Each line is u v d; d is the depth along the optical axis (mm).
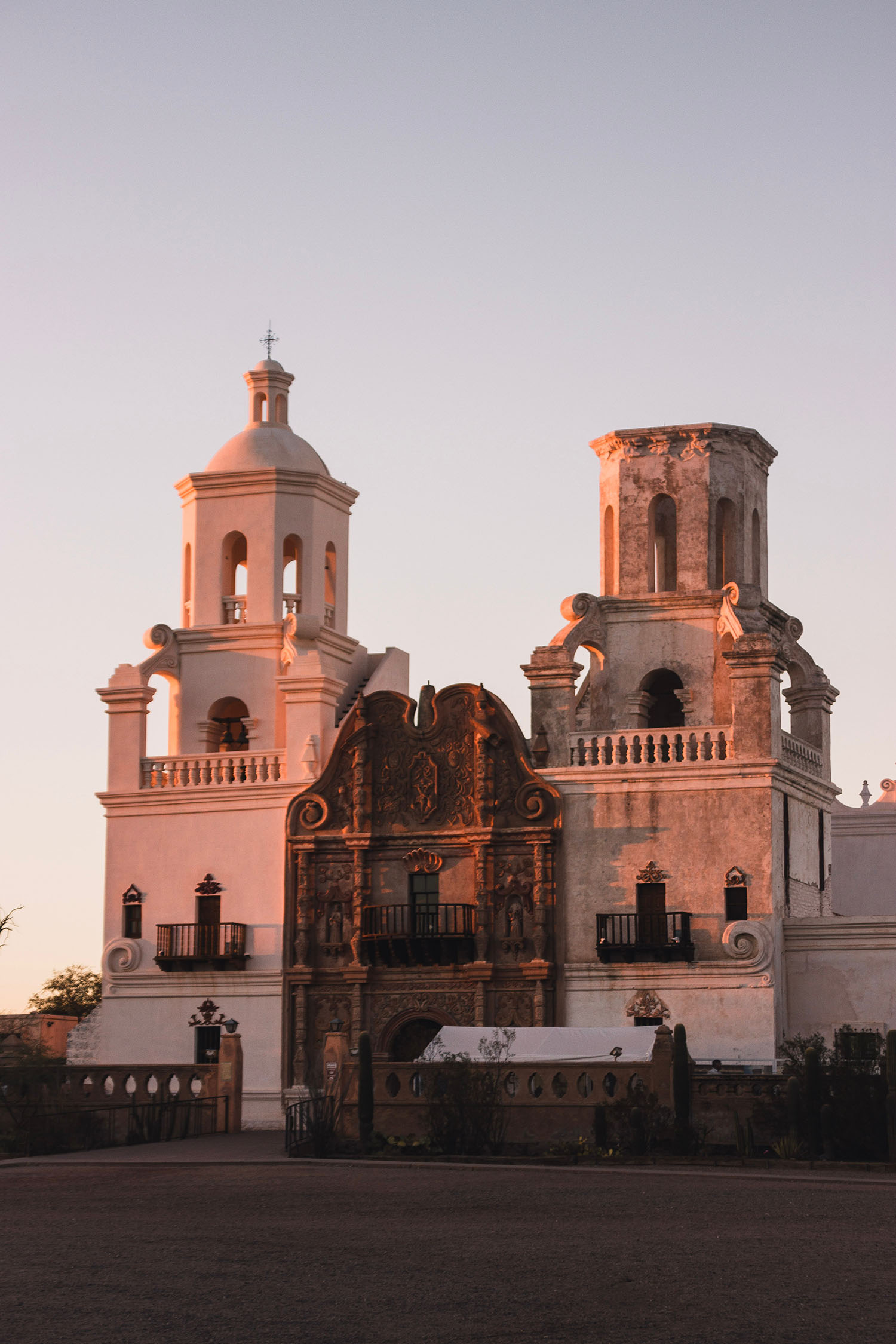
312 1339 24703
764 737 72438
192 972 78375
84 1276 29781
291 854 77875
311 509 87500
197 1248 32938
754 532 82312
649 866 72938
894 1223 36906
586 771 74188
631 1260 31516
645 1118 55125
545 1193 43156
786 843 74875
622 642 79688
